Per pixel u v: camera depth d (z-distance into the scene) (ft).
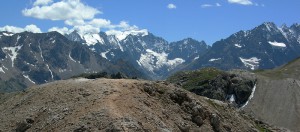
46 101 231.30
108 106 203.51
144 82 243.60
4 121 228.02
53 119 209.15
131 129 188.34
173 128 212.64
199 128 232.73
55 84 253.44
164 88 245.65
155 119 207.82
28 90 263.29
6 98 293.23
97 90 223.92
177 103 241.14
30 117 219.00
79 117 200.95
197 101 251.39
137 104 214.69
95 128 190.29
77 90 231.09
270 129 371.35
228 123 270.87
